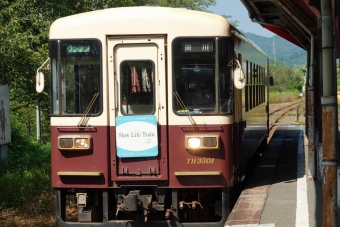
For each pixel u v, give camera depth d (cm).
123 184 884
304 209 873
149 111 882
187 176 877
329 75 582
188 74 878
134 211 907
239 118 998
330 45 579
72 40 888
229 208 892
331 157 589
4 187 1259
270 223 793
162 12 876
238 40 994
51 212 1147
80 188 902
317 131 1148
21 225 1034
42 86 895
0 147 1582
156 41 877
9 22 1484
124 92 883
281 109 4353
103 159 880
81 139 880
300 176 1186
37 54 1488
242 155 1050
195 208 934
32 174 1458
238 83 872
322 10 578
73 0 1636
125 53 881
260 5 1280
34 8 1584
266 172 1258
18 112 2461
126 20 875
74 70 889
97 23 881
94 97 884
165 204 896
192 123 875
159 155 880
